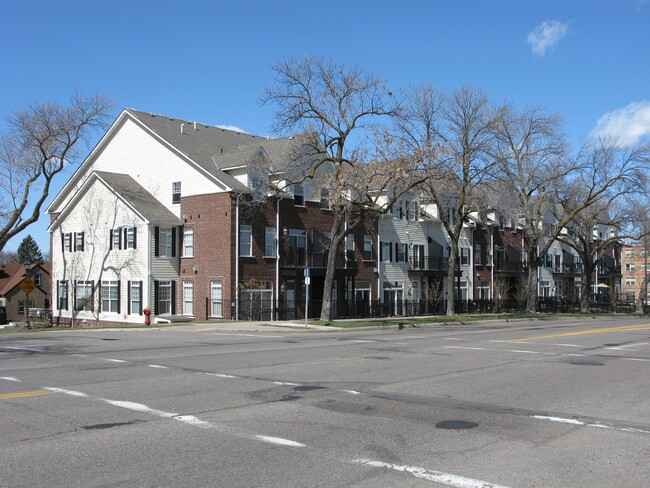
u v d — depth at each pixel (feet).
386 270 155.84
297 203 132.98
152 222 125.49
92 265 139.85
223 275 120.67
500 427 29.22
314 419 30.45
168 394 36.73
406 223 163.32
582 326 119.34
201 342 75.05
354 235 147.02
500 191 151.64
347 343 74.02
